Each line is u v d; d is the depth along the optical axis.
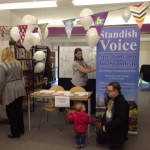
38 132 3.78
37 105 5.77
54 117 4.67
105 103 3.50
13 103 3.39
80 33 7.86
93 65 4.80
